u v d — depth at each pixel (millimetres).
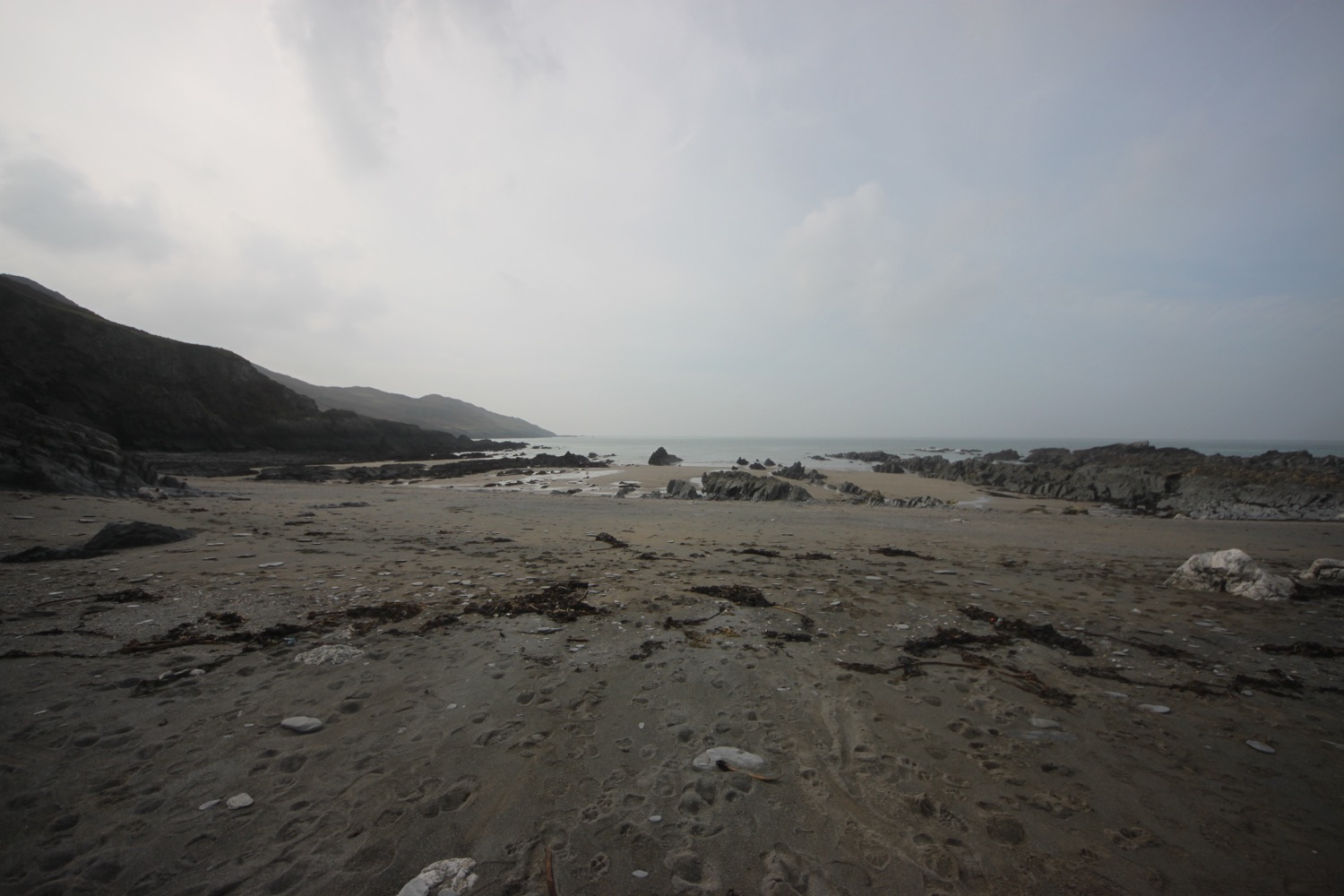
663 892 2293
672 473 41250
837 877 2389
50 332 43469
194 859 2377
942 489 34344
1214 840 2623
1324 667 4941
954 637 5496
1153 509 26812
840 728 3688
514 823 2680
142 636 4910
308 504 15516
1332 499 25359
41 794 2740
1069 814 2816
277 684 4109
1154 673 4746
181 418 48500
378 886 2275
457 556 8844
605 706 3924
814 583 7676
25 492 13016
